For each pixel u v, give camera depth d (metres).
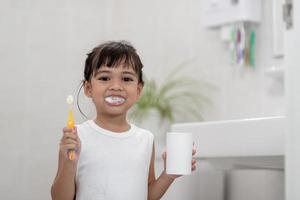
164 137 2.32
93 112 2.49
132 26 2.73
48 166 2.51
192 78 2.39
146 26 2.65
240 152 1.51
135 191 1.27
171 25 2.51
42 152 2.50
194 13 2.39
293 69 1.09
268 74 1.96
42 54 2.54
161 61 2.56
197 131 1.66
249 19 2.08
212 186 1.91
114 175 1.26
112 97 1.28
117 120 1.31
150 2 2.63
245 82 2.15
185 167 1.24
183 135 1.24
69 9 2.64
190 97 2.40
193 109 2.39
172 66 2.50
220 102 2.26
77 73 2.62
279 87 2.01
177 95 2.46
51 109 2.53
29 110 2.48
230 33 2.15
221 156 1.57
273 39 2.02
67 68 2.60
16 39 2.47
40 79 2.52
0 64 2.43
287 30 1.11
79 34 2.66
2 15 2.45
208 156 1.61
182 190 1.82
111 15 2.79
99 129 1.29
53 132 2.53
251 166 1.80
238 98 2.18
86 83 1.36
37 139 2.49
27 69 2.49
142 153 1.31
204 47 2.34
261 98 2.08
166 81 2.52
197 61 2.37
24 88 2.47
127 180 1.27
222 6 2.18
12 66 2.45
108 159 1.26
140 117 2.29
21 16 2.49
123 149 1.29
